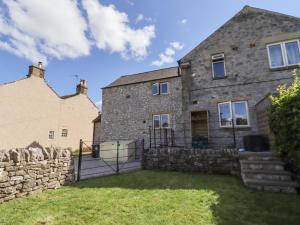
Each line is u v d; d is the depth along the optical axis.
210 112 12.13
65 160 7.15
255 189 6.25
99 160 16.53
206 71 12.67
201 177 8.21
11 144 20.19
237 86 11.72
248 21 12.20
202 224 3.86
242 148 10.18
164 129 16.98
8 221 3.96
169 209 4.63
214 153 9.20
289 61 10.84
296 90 5.40
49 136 24.34
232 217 4.17
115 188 6.50
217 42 12.73
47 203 5.01
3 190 5.03
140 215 4.29
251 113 11.14
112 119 19.97
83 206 4.80
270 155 7.33
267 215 4.25
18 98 21.23
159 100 18.00
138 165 12.64
